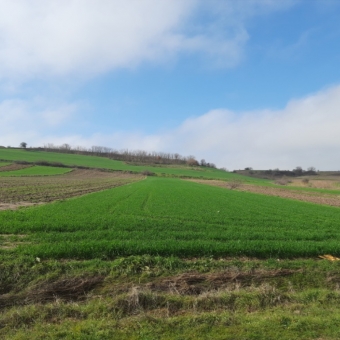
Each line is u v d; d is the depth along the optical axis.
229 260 12.59
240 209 29.86
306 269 11.48
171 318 7.74
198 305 8.63
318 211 31.14
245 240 15.20
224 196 45.38
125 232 16.16
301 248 13.79
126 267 10.94
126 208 26.50
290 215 26.88
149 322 7.53
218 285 10.07
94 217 20.48
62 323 7.55
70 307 8.20
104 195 38.41
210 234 16.44
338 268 11.74
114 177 93.38
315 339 6.89
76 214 21.64
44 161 111.19
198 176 125.81
